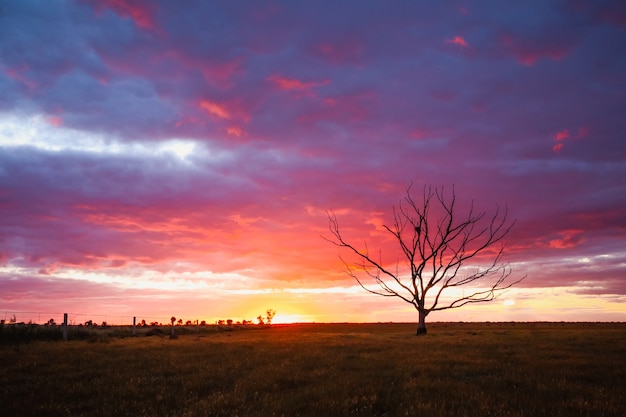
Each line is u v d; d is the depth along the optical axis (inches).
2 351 943.0
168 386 482.9
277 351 916.0
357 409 346.9
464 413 325.4
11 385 504.4
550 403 357.4
